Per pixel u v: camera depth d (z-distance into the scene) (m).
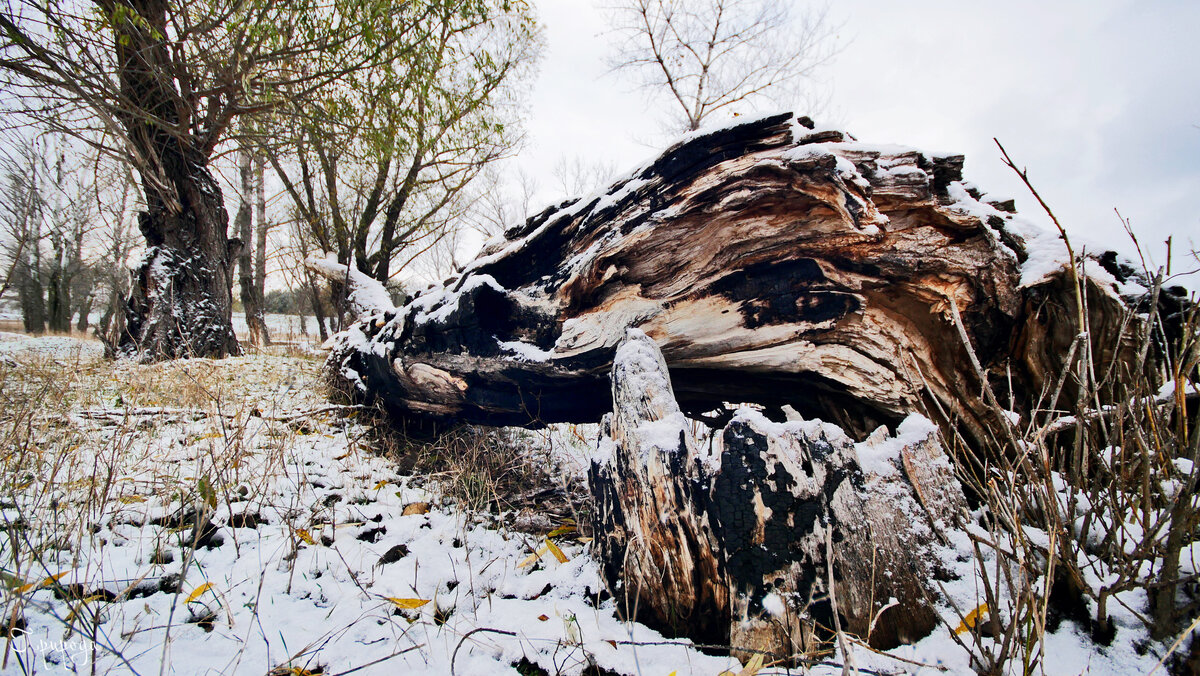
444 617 1.97
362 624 1.89
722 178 2.49
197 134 7.92
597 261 2.75
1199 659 1.41
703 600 1.83
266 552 2.36
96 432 3.62
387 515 2.93
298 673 1.61
